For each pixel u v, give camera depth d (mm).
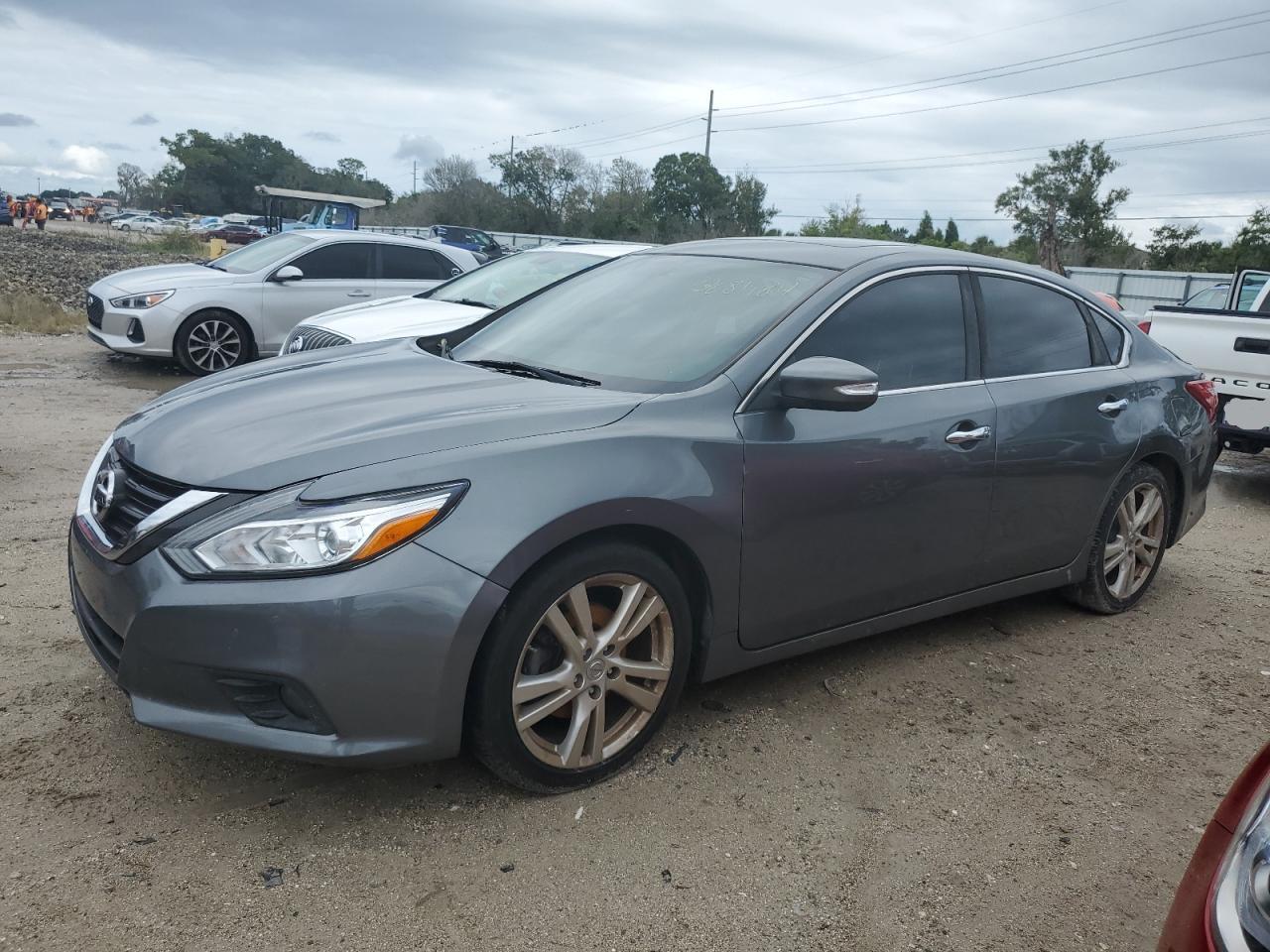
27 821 2758
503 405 3146
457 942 2420
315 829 2816
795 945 2496
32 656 3697
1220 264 50250
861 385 3145
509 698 2834
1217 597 5297
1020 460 4078
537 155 70562
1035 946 2555
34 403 8641
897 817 3068
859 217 51375
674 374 3443
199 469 2799
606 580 2996
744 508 3240
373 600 2584
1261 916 1538
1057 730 3695
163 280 10641
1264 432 7172
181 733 2637
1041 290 4453
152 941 2355
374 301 8586
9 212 53562
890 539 3699
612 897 2613
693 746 3389
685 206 68062
